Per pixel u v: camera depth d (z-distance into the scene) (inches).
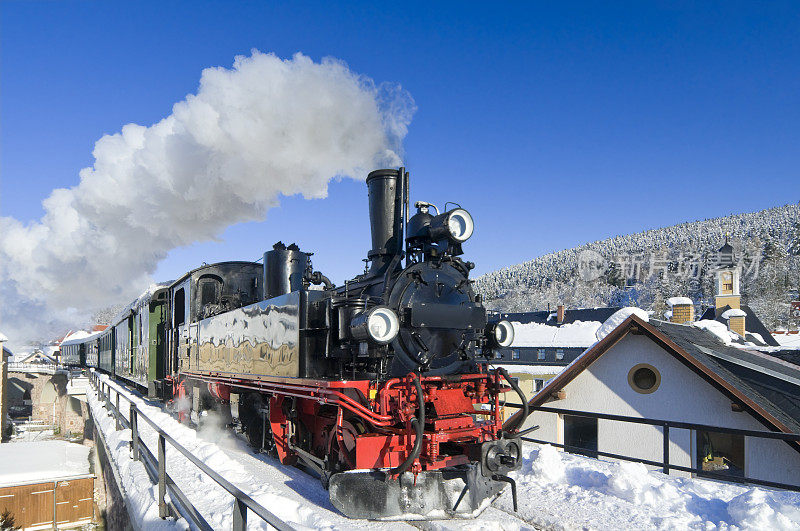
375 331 214.4
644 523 188.4
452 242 274.8
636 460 256.5
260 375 307.7
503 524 192.9
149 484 263.1
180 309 542.6
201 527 157.6
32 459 1130.7
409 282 251.1
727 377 394.3
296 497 234.2
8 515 855.1
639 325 408.5
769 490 209.0
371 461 207.6
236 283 483.2
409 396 222.7
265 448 324.8
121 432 434.3
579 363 434.6
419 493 208.1
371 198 288.2
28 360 2898.6
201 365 437.7
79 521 900.6
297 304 260.5
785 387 405.4
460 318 257.9
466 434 220.2
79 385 1299.2
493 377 253.6
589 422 443.2
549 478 246.2
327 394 227.3
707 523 183.3
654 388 410.0
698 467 386.9
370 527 193.5
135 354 739.4
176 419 498.0
